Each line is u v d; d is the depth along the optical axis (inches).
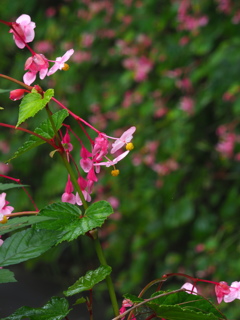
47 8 241.9
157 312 41.3
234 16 173.8
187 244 186.4
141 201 193.8
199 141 180.5
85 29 224.8
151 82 199.8
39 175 231.3
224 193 177.2
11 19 248.7
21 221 41.1
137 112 201.5
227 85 167.8
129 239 201.5
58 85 223.1
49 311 42.6
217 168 177.5
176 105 191.5
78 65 223.0
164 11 197.2
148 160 189.5
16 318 42.0
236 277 162.9
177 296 42.9
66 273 219.6
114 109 211.6
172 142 183.9
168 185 184.1
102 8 222.7
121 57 216.7
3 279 40.3
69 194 47.9
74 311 166.9
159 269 185.3
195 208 181.6
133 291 190.2
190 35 187.2
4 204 42.8
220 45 178.9
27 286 209.2
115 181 202.2
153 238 188.4
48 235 42.2
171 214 181.2
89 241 212.1
